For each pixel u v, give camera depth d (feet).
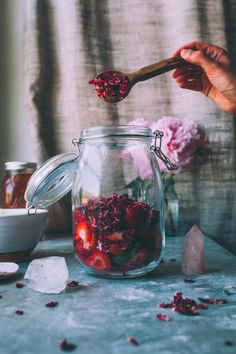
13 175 2.34
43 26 2.70
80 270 1.60
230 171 2.66
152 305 1.15
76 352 0.83
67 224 2.70
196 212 2.69
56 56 2.73
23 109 2.88
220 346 0.86
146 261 1.41
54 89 2.72
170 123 2.37
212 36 2.67
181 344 0.87
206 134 2.58
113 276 1.43
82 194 1.47
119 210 1.38
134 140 1.47
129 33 2.76
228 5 2.79
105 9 2.74
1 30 2.89
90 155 1.51
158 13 2.76
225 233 2.66
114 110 2.72
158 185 1.53
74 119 2.69
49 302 1.17
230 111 2.49
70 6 2.66
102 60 2.72
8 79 2.89
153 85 2.73
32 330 0.96
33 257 1.86
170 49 2.75
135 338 0.91
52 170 1.56
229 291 1.30
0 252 1.64
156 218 1.46
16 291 1.31
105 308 1.13
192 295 1.25
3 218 1.58
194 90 2.58
